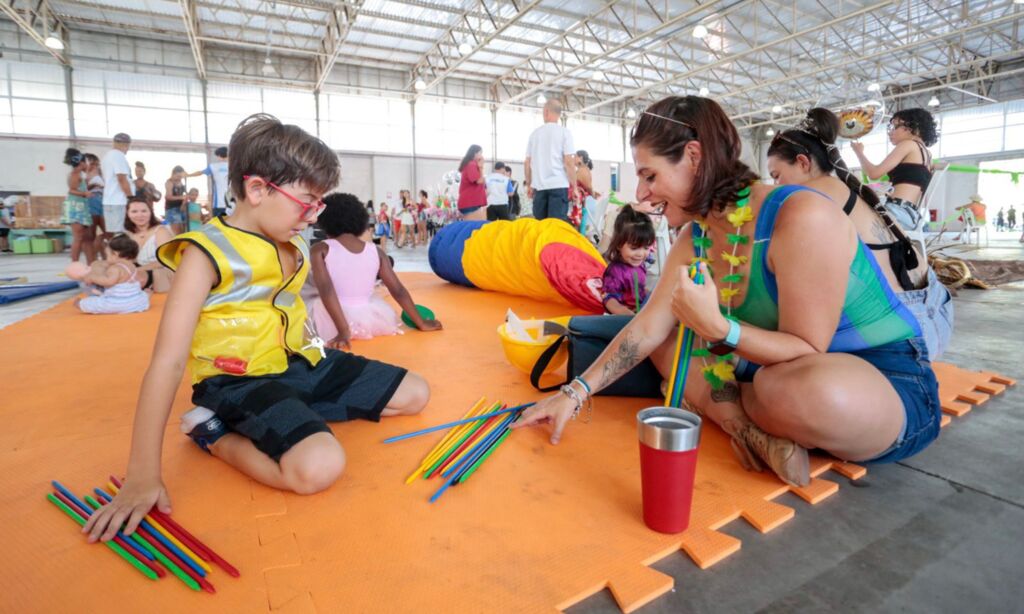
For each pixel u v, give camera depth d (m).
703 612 0.93
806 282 1.21
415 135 19.00
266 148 1.28
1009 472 1.43
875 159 22.19
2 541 1.13
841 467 1.43
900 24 15.27
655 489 1.12
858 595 0.97
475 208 7.17
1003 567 1.04
